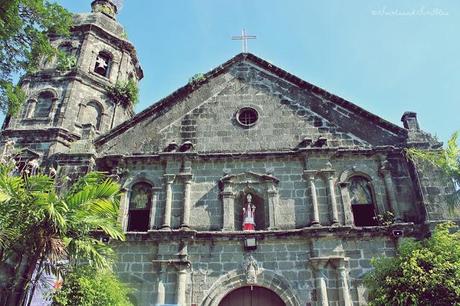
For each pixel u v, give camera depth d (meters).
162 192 17.48
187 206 16.92
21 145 19.12
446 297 11.38
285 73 20.22
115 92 22.69
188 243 16.05
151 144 18.88
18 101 15.52
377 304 11.97
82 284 12.13
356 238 15.84
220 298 15.12
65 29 16.06
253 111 19.58
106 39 24.30
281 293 15.07
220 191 17.33
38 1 14.91
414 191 16.83
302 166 17.72
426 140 17.73
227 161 18.00
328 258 15.28
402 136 18.19
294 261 15.59
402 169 17.45
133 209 17.53
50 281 13.06
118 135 19.16
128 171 18.08
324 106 19.31
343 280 14.95
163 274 15.45
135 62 25.59
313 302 14.85
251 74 20.61
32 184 12.24
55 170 17.94
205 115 19.50
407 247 12.67
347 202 16.84
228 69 20.84
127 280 15.52
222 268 15.61
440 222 15.42
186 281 15.40
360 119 18.84
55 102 20.77
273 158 17.91
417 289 11.52
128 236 16.17
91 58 23.02
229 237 16.03
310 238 15.82
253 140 18.62
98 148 18.83
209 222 16.69
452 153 15.91
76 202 11.83
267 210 16.80
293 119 19.09
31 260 11.41
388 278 11.98
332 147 17.86
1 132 19.55
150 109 19.62
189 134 19.02
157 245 16.08
